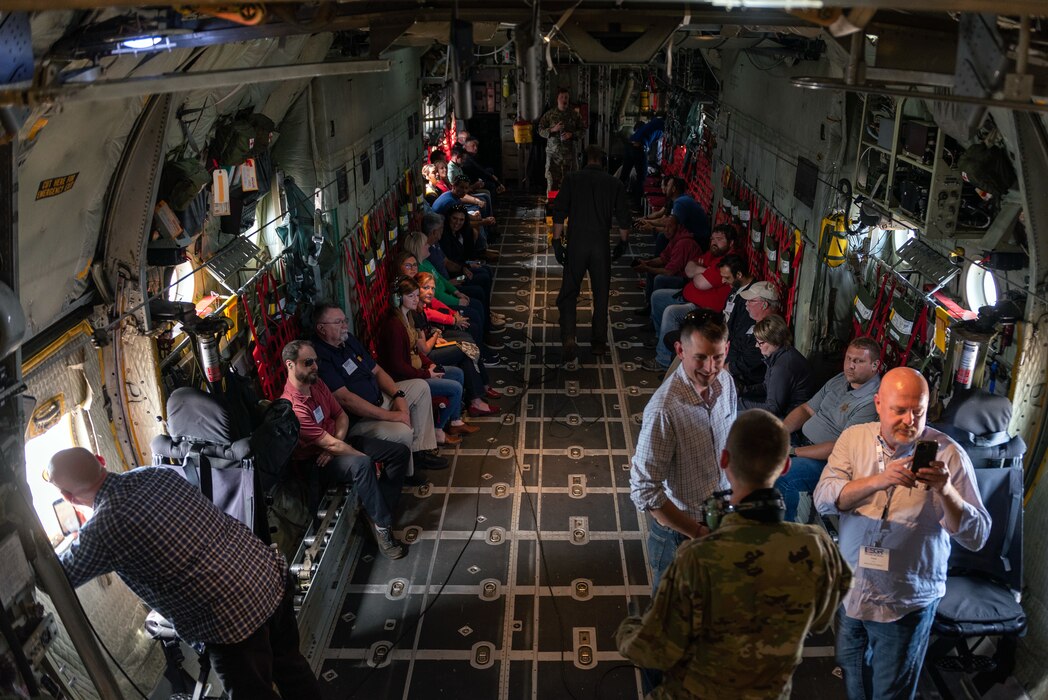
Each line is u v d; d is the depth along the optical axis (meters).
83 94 1.82
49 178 3.26
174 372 4.88
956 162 4.73
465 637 5.06
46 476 3.85
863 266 6.54
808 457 5.25
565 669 4.80
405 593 5.46
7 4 1.79
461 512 6.36
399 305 7.20
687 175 13.65
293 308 6.79
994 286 4.91
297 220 6.98
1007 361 4.67
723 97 11.15
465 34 2.52
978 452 4.00
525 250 13.17
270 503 5.18
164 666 4.44
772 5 2.14
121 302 4.14
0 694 2.70
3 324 2.62
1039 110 2.01
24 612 2.91
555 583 5.54
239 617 3.59
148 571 3.42
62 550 3.87
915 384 3.61
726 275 7.28
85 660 3.11
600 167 8.62
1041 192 3.97
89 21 2.39
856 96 6.21
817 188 6.82
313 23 2.53
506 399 8.20
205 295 5.73
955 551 4.18
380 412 6.27
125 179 3.90
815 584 2.60
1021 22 2.03
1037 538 4.39
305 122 6.94
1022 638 4.42
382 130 9.66
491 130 17.30
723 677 2.67
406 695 4.62
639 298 10.96
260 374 6.05
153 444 4.25
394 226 10.21
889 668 3.87
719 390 4.16
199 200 4.83
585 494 6.57
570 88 16.36
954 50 2.64
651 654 2.69
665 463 4.03
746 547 2.57
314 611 4.94
